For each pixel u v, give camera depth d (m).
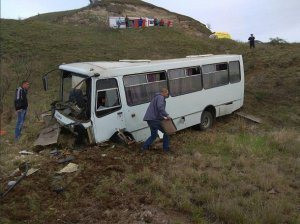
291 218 6.91
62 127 11.45
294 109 18.61
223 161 10.15
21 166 9.58
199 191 7.99
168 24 49.94
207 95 14.70
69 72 11.60
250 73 26.09
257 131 14.73
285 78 23.17
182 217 7.09
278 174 9.23
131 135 11.69
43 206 7.53
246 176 8.89
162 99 10.55
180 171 8.99
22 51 32.03
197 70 14.22
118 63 12.19
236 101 16.55
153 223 6.83
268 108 19.06
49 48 33.47
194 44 39.12
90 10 59.00
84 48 34.78
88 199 7.78
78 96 10.95
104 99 10.88
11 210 7.32
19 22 40.50
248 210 7.13
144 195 7.88
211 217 7.03
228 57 15.91
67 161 9.84
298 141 12.34
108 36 40.56
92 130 10.67
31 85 24.08
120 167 9.31
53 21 55.44
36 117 15.22
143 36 41.69
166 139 10.89
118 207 7.44
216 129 14.90
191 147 11.66
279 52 30.47
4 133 13.99
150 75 12.26
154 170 9.29
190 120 13.96
